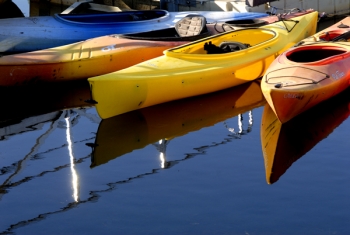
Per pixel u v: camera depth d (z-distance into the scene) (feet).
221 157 24.56
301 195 21.04
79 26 38.75
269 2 44.65
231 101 31.12
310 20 39.04
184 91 30.60
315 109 29.32
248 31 35.58
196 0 47.65
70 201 21.18
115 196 21.48
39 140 26.84
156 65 30.40
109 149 25.77
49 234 19.11
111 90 27.99
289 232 18.78
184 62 31.04
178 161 24.34
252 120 28.58
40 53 32.99
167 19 41.47
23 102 31.68
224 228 19.11
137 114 29.45
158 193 21.59
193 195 21.35
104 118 28.58
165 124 28.25
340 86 29.50
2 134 27.48
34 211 20.57
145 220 19.75
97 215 20.17
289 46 34.99
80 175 23.32
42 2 48.11
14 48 36.91
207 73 30.78
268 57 33.12
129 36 35.47
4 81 31.65
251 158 24.32
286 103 26.63
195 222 19.53
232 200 20.86
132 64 34.42
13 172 23.67
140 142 26.45
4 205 21.01
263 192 21.36
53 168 24.03
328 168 23.08
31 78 32.24
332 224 19.15
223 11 46.68
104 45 34.17
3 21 38.75
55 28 38.32
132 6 50.14
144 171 23.50
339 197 20.80
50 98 32.32
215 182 22.29
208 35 36.47
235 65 31.71
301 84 27.35
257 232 18.83
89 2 46.55
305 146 25.27
